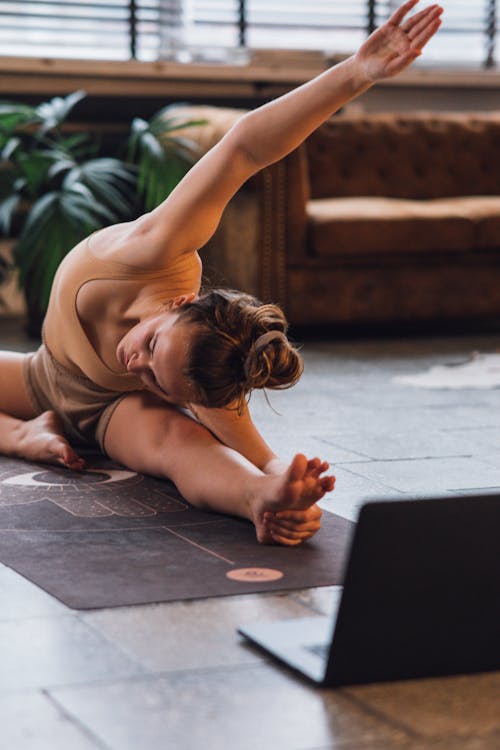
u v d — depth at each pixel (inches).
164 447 105.0
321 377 177.6
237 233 222.2
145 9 291.4
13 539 89.4
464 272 233.3
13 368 122.6
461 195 264.5
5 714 59.4
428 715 60.9
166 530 92.7
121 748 56.1
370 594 63.6
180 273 104.8
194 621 73.0
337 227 220.2
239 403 91.0
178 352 88.7
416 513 64.3
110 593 77.4
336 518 97.5
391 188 258.8
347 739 57.9
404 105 309.6
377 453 124.7
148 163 217.2
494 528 67.1
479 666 67.2
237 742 57.1
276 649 67.4
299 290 223.6
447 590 65.9
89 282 106.5
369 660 64.4
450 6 326.6
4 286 263.7
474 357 195.5
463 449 127.8
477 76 313.4
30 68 260.8
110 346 107.6
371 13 318.7
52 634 70.3
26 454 117.5
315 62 283.1
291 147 94.0
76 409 116.6
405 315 230.4
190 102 274.2
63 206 208.7
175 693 62.5
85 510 98.3
